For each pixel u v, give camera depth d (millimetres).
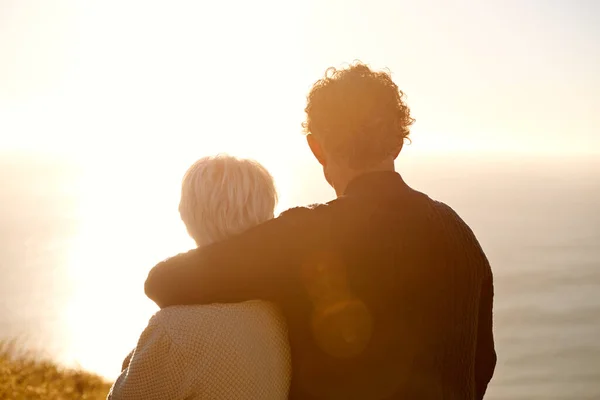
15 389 7707
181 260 2244
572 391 60250
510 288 106625
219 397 2178
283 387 2277
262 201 2375
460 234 2352
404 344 2170
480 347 2498
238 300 2203
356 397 2150
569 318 86438
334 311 2170
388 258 2197
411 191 2361
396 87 2379
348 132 2299
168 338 2182
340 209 2256
